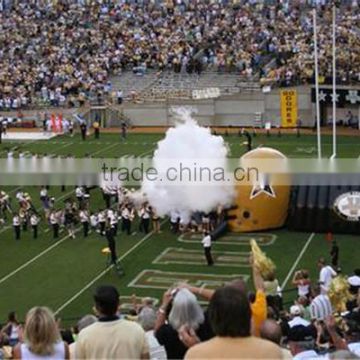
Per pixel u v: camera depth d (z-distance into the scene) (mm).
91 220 57875
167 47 110750
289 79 98875
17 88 106375
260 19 112625
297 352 22141
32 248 55125
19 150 86062
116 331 14297
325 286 36031
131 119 102938
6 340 28766
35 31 116375
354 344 20812
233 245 54906
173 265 51156
